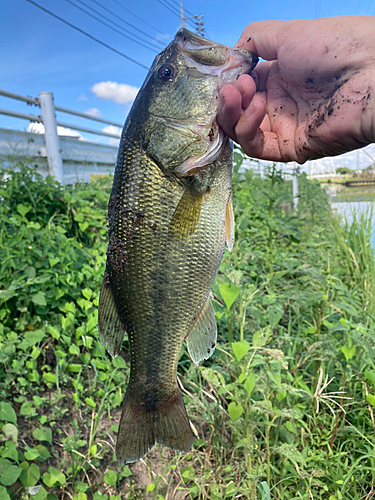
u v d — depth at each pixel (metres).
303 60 0.29
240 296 0.42
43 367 0.45
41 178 0.75
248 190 1.04
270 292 0.50
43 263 0.54
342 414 0.43
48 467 0.37
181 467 0.41
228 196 0.31
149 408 0.30
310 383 0.48
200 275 0.30
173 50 0.30
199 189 0.29
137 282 0.29
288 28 0.29
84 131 1.33
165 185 0.29
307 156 0.32
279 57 0.30
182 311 0.30
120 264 0.29
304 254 0.81
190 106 0.29
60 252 0.58
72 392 0.45
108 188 0.99
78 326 0.53
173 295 0.29
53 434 0.40
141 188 0.29
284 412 0.33
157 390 0.31
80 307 0.56
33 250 0.54
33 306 0.51
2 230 0.58
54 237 0.62
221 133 0.29
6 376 0.42
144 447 0.30
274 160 0.33
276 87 0.33
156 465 0.41
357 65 0.27
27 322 0.49
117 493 0.38
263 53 0.32
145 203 0.29
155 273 0.29
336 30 0.27
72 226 0.75
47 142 1.05
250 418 0.37
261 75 0.33
